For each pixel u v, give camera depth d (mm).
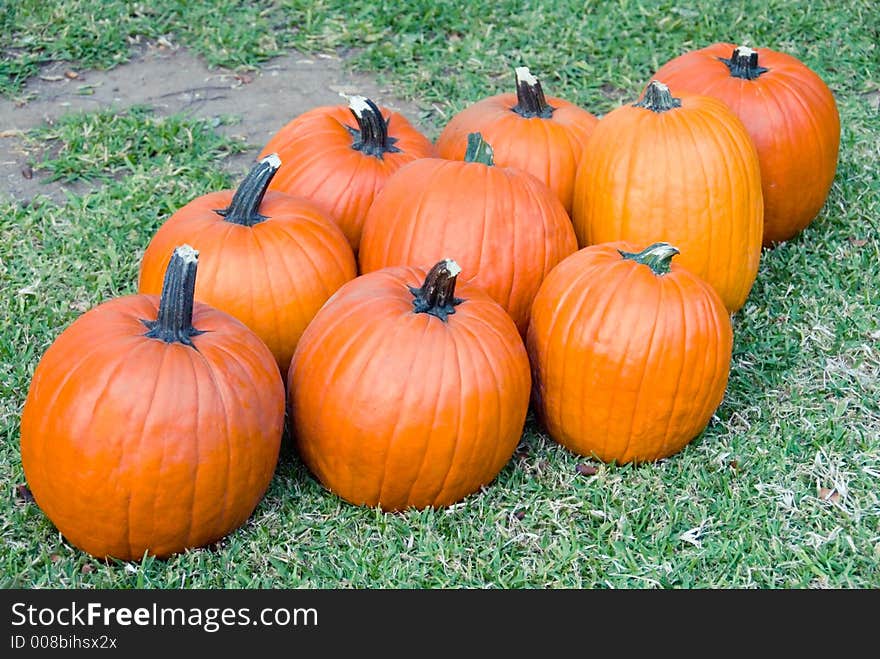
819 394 2812
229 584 2492
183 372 2414
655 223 2764
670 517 2598
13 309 2941
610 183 2779
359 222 2830
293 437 2590
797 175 3021
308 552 2545
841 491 2635
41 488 2455
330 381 2514
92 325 2451
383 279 2574
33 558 2512
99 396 2396
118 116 3490
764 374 2848
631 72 3711
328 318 2549
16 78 3607
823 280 3051
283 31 3918
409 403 2486
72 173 3312
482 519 2588
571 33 3875
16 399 2756
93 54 3723
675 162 2748
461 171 2693
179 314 2434
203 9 3967
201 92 3633
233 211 2668
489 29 3887
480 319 2537
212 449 2424
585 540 2570
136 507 2424
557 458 2686
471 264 2662
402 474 2525
